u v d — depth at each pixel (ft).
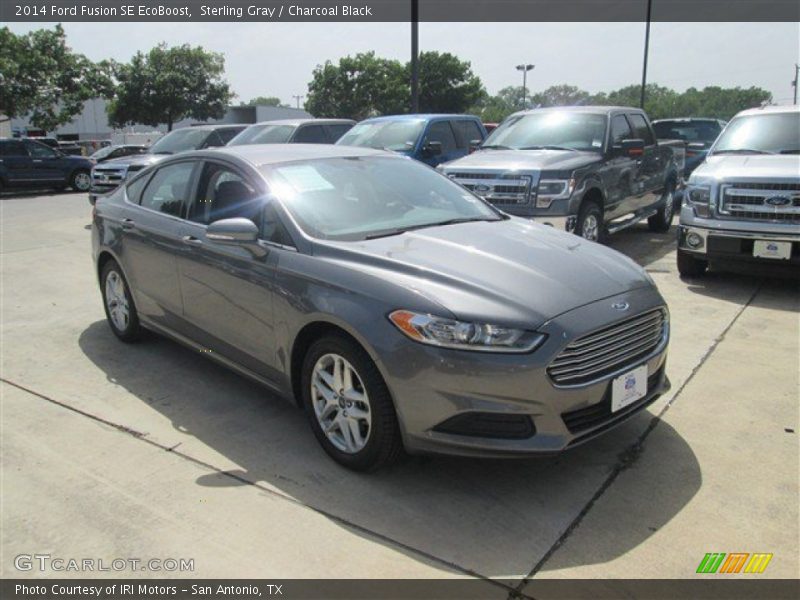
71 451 12.39
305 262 11.75
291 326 11.84
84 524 10.18
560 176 24.40
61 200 61.26
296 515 10.27
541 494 10.70
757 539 9.50
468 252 11.60
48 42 98.22
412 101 41.78
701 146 43.93
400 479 11.19
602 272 11.60
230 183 14.05
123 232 16.81
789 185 20.54
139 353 17.53
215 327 14.10
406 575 8.93
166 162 16.42
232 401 14.49
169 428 13.25
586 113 28.96
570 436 10.10
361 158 15.30
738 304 20.81
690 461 11.57
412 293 10.29
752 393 14.19
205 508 10.51
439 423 10.02
